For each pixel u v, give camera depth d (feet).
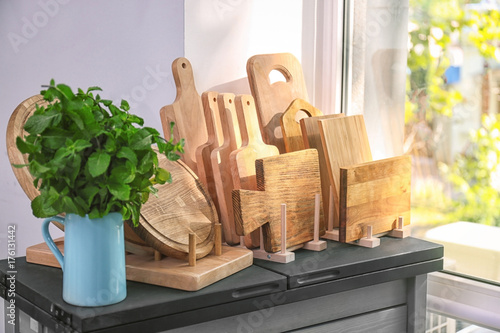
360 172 3.87
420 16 4.43
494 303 4.03
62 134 2.64
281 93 4.33
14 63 5.38
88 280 2.77
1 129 5.56
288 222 3.71
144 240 3.20
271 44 4.62
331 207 4.10
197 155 3.90
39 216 2.80
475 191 4.15
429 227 4.48
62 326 2.78
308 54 4.92
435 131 4.39
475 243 4.17
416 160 4.55
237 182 3.70
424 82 4.44
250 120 3.91
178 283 3.05
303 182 3.85
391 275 3.76
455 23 4.20
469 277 4.22
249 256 3.50
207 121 3.96
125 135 2.75
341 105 5.05
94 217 2.72
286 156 3.72
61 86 2.63
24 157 3.14
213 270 3.16
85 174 2.66
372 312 3.83
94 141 2.71
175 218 3.39
